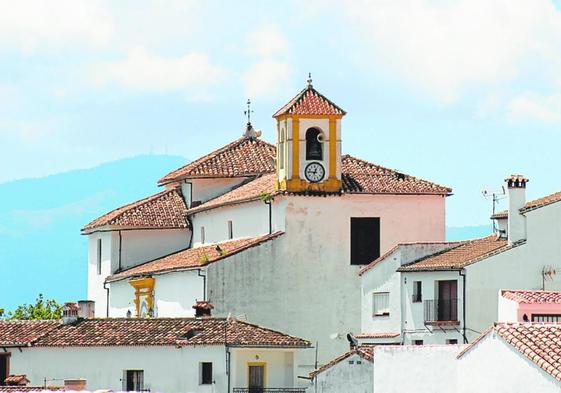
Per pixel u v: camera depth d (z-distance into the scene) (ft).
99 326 637.30
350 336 635.66
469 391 462.19
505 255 614.75
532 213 615.16
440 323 618.44
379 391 496.23
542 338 447.01
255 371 612.70
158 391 618.03
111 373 624.18
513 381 445.37
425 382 486.38
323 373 570.87
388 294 643.04
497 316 612.70
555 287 614.75
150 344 618.85
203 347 612.29
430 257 638.94
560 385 428.56
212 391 609.83
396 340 634.84
